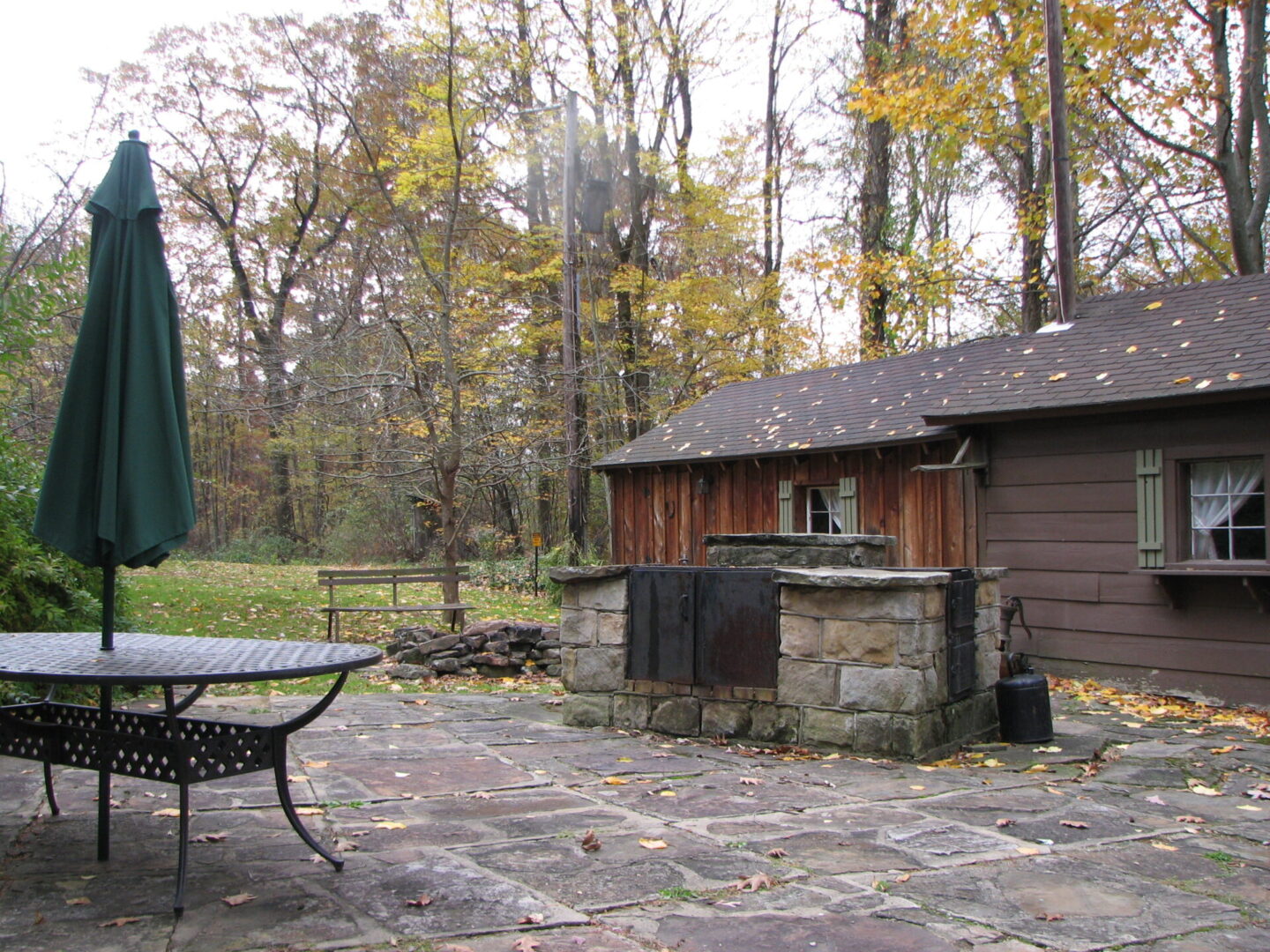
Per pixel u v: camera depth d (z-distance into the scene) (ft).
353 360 47.26
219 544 105.81
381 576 38.93
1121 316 34.81
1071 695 27.96
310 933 9.74
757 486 41.86
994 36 51.52
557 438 55.36
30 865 11.93
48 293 23.63
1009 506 32.17
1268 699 25.94
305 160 85.40
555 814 14.66
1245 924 10.36
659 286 65.72
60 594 24.00
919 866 12.17
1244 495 27.04
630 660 22.17
